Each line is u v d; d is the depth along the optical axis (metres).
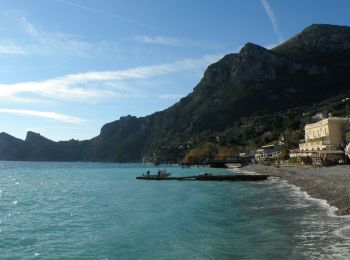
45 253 27.08
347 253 23.31
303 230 30.34
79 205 56.50
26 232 35.22
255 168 144.88
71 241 30.81
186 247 27.27
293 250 24.58
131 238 31.11
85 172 198.62
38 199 67.12
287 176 93.38
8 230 36.28
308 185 64.12
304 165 111.56
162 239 30.30
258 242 27.47
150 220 40.00
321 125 124.56
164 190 79.19
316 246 25.23
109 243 29.53
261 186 77.69
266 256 23.62
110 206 54.09
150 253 26.16
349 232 28.56
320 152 103.81
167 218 40.91
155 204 54.91
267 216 38.78
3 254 26.95
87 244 29.52
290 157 143.50
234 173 132.38
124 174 168.50
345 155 101.12
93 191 82.56
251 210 43.97
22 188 94.81
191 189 79.25
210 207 48.72
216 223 36.50
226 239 29.08
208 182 97.31
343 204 40.03
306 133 139.62
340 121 120.12
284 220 35.50
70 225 38.72
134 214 45.09
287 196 55.25
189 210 46.75
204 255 24.81
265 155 180.62
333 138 119.00
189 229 34.00
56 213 48.19
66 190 86.94
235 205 49.56
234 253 24.94
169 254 25.67
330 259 22.25
